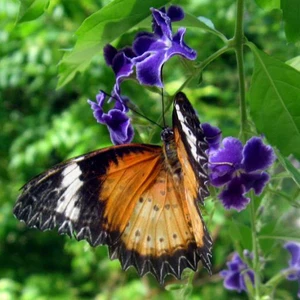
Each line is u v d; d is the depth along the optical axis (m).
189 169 0.20
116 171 0.22
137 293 0.58
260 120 0.23
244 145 0.22
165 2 0.22
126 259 0.22
